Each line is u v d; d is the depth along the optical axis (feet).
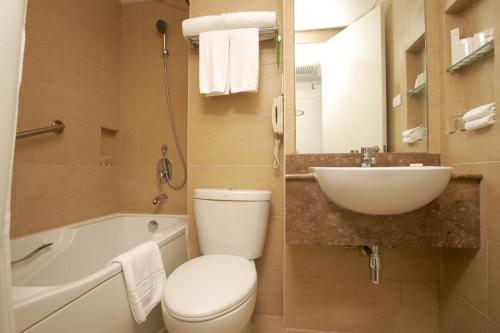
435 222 3.08
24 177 4.09
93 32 5.41
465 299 3.31
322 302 4.17
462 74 3.49
